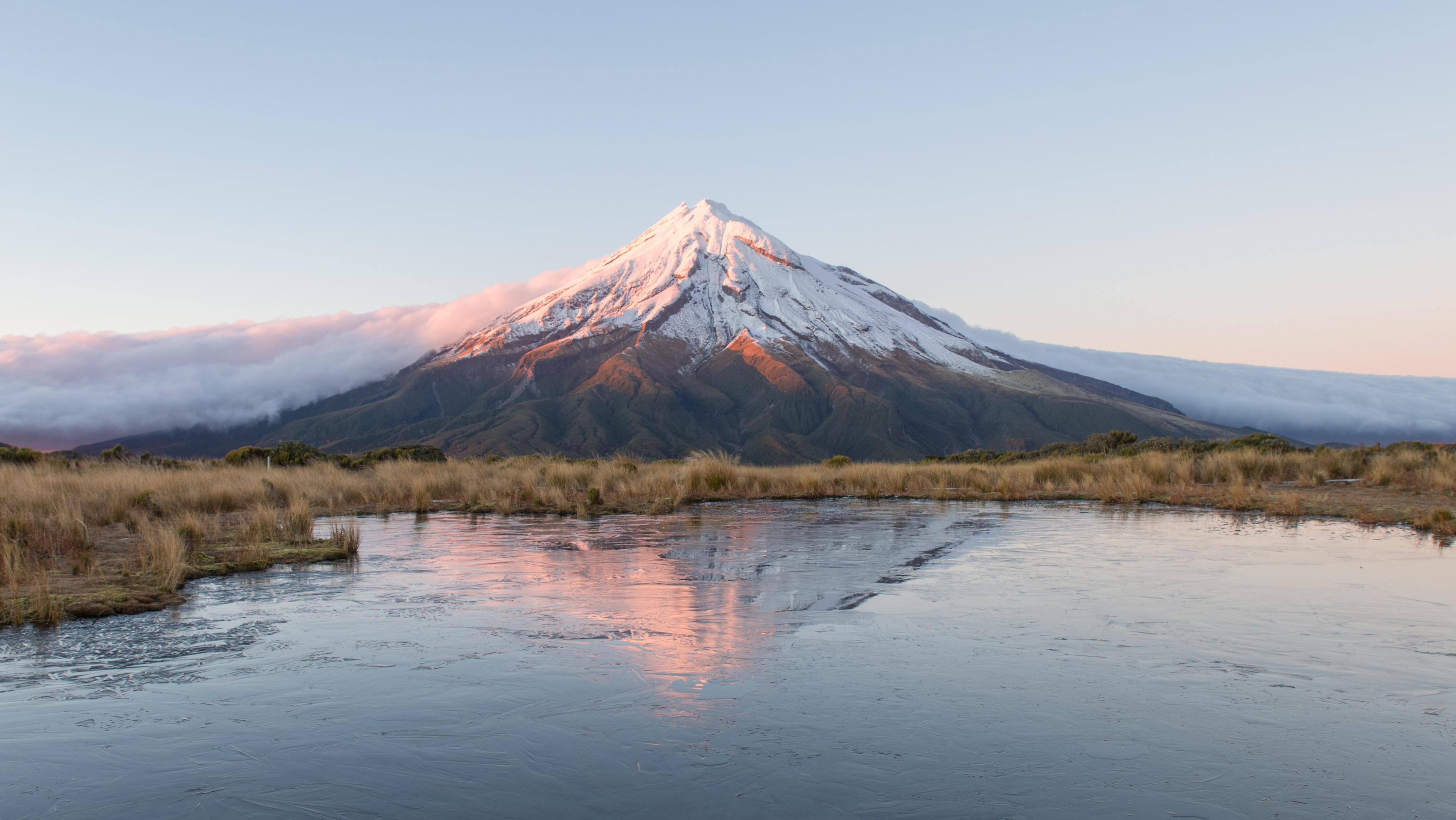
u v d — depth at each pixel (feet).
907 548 45.44
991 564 39.93
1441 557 41.63
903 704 19.95
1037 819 14.39
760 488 88.69
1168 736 18.04
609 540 49.24
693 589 33.71
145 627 27.22
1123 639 25.64
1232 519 61.67
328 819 14.34
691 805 14.89
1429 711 19.58
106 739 17.72
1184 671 22.47
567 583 35.06
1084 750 17.30
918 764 16.62
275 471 84.79
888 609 29.99
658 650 24.52
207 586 34.30
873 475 96.48
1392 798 15.23
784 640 25.59
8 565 32.99
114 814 14.47
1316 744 17.61
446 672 22.29
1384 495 72.38
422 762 16.65
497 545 47.14
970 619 28.35
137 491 61.57
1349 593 32.48
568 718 19.08
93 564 37.01
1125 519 61.26
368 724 18.63
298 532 50.03
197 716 19.07
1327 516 61.93
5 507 48.78
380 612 29.48
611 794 15.31
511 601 31.35
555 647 24.84
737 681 21.67
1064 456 140.15
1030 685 21.33
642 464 110.93
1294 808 14.80
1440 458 83.51
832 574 37.17
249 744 17.52
